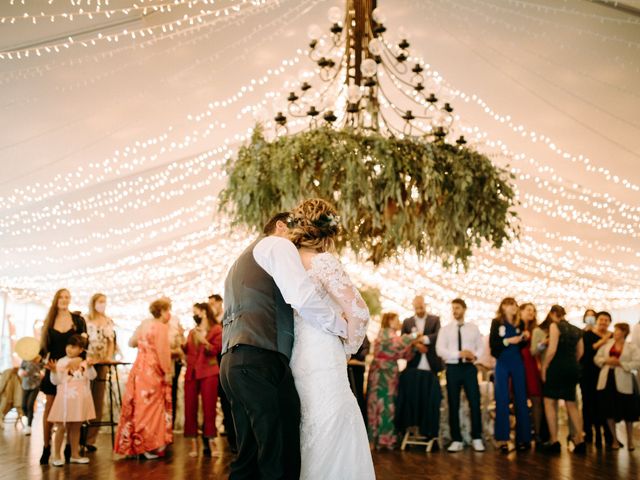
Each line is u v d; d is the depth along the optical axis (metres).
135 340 7.10
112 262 16.12
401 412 7.98
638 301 18.72
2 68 9.39
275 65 10.73
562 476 5.69
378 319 11.70
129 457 7.03
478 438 7.88
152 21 9.39
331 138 5.84
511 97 11.30
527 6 9.67
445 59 10.84
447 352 7.91
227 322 3.10
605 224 14.56
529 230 15.33
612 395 8.41
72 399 6.39
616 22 9.68
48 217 13.70
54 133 10.98
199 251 16.70
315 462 2.88
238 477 2.97
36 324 16.66
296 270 2.99
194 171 13.02
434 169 5.92
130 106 10.84
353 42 6.65
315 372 2.95
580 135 11.76
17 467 6.14
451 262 6.26
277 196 5.97
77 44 9.35
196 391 7.40
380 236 6.34
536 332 8.34
